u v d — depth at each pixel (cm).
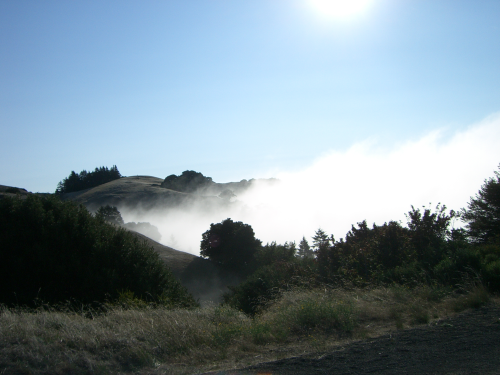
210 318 736
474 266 909
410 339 538
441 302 772
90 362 458
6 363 427
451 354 453
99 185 16562
